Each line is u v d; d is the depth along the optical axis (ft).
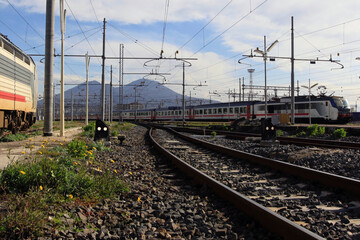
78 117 325.42
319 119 127.85
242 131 101.19
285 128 86.17
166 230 13.35
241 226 13.98
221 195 18.57
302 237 11.11
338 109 122.93
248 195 19.74
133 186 21.39
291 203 17.66
